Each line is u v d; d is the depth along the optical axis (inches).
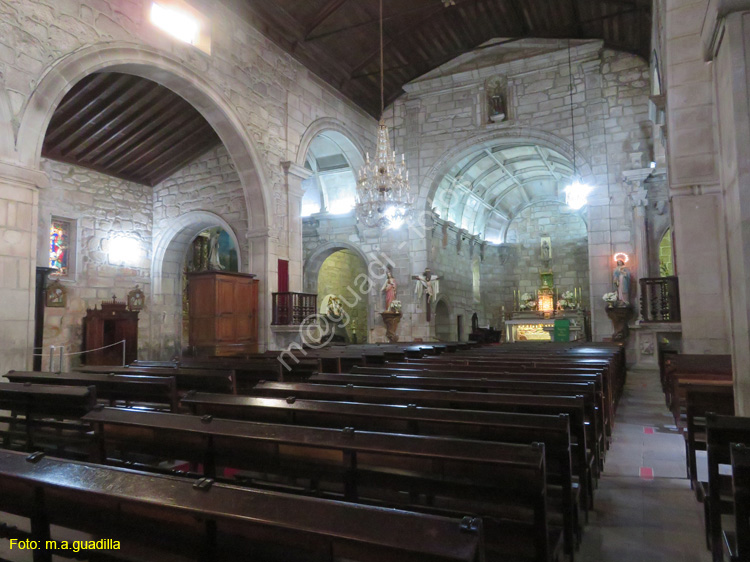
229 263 801.6
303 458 127.6
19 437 198.1
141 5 428.1
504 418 137.9
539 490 105.8
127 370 283.1
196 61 474.6
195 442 139.6
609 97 681.0
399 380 218.2
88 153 565.9
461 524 64.9
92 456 155.3
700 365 278.8
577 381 223.5
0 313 318.7
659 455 245.1
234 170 613.0
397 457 119.5
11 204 329.1
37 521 94.7
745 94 154.5
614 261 660.1
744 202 153.8
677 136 334.3
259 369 287.1
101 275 593.0
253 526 78.0
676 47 331.9
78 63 375.6
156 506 77.4
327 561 72.1
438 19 661.3
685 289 333.1
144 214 655.1
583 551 145.6
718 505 130.6
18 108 339.3
